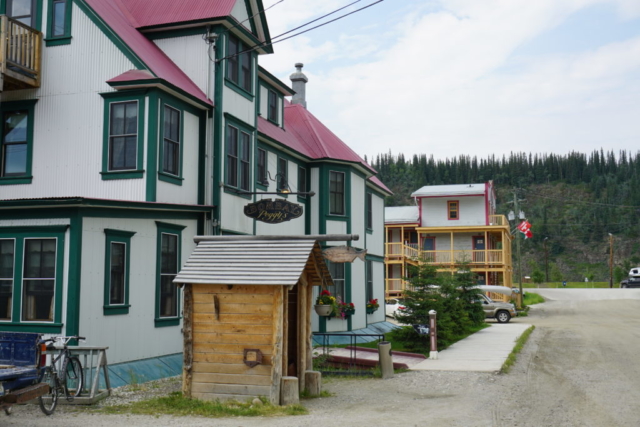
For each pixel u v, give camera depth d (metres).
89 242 13.00
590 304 53.22
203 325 10.87
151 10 19.03
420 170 196.88
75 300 12.54
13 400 8.52
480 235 52.16
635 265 128.38
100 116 16.27
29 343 10.21
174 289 16.08
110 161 16.00
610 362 17.41
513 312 36.38
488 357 17.81
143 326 14.60
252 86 20.12
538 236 148.00
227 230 17.86
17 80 16.36
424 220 53.12
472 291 27.45
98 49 16.56
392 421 9.59
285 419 9.60
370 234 29.45
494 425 9.38
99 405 10.66
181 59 18.25
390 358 14.64
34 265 13.05
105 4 18.28
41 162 16.70
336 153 25.98
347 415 10.08
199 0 18.78
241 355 10.64
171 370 14.78
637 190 170.00
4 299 13.23
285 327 11.09
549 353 19.70
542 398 11.73
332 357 16.05
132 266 14.33
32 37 16.80
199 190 17.55
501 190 197.12
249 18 19.48
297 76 30.00
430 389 12.86
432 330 17.72
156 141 15.62
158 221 15.29
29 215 13.10
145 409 10.29
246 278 10.57
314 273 12.39
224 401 10.52
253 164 19.86
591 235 148.50
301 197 24.62
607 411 10.50
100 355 11.23
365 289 27.39
